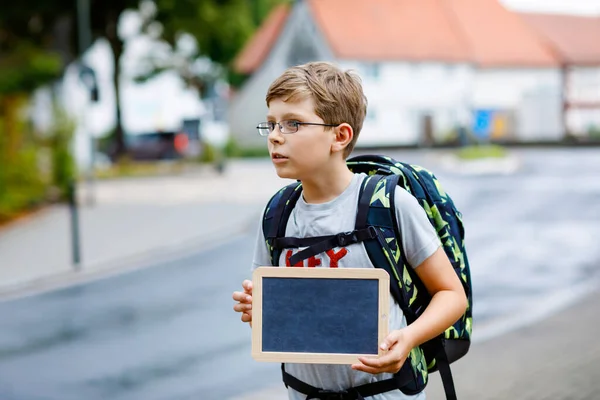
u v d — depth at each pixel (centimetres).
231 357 924
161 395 786
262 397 768
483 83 7931
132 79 6444
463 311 318
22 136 2669
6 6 5000
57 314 1200
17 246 1923
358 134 321
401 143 7444
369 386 313
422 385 323
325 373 317
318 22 7388
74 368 895
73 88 3825
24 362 928
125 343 1004
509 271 1452
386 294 295
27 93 2731
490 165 4366
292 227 322
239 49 6272
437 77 7638
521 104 8044
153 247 1864
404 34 7675
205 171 4394
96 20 5447
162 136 5634
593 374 797
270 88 312
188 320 1127
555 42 8300
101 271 1595
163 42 5975
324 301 297
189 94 6775
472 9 8188
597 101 8250
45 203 2772
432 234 318
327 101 306
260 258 340
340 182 318
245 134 7562
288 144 308
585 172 3753
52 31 5400
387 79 7456
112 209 2655
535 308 1138
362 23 7556
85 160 3744
